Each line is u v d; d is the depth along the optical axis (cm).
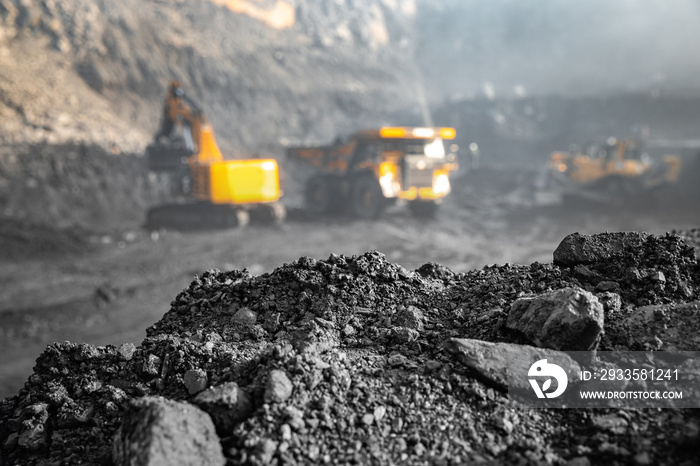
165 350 352
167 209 2481
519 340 327
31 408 322
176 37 5156
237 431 268
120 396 326
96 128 3516
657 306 330
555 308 315
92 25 4366
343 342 352
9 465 301
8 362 1193
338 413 282
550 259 1823
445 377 306
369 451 262
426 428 276
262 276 434
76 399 333
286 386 287
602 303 338
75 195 2953
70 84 3956
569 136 4962
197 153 2427
